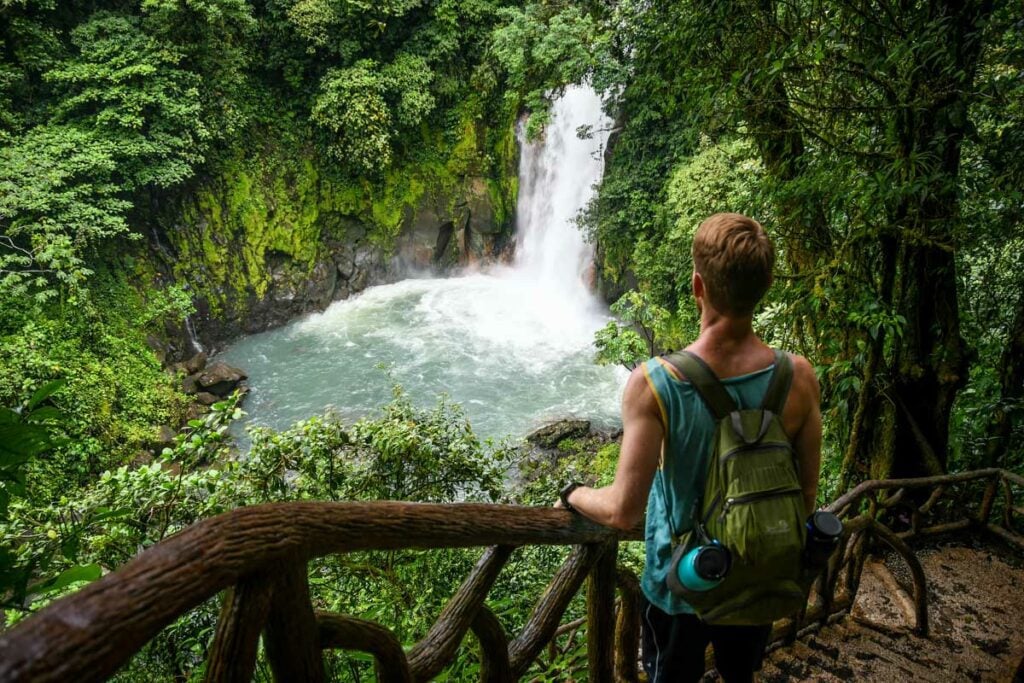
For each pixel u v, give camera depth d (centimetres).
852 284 510
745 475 128
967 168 525
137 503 543
